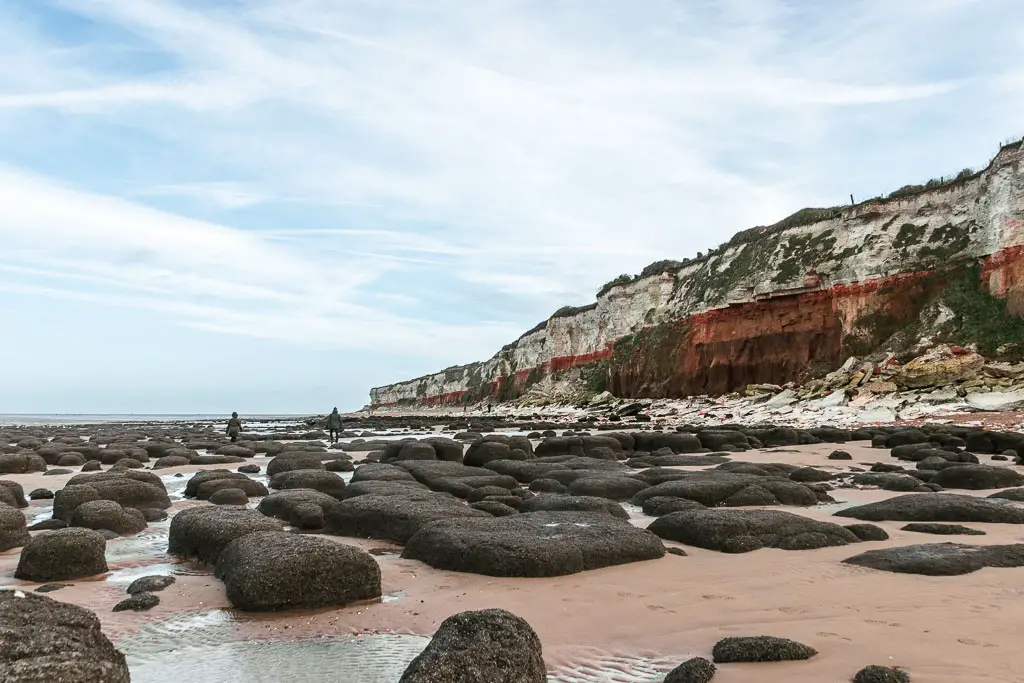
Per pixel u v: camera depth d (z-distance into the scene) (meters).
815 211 59.41
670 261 75.88
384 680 5.10
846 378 39.19
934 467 17.41
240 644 5.96
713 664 5.10
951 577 7.37
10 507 10.48
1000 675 4.65
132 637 6.17
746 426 34.66
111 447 28.38
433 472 16.20
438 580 7.85
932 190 44.25
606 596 7.06
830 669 4.88
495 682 4.39
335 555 7.14
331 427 33.34
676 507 11.90
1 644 4.19
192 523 9.45
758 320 49.28
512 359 101.00
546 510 11.37
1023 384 31.80
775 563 8.25
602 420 50.03
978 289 38.56
